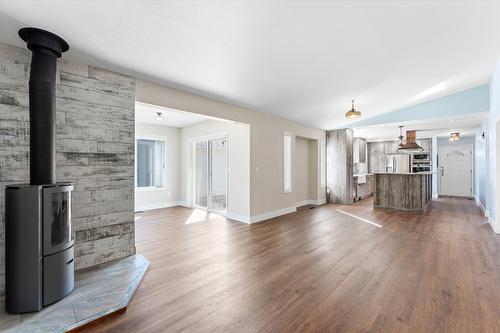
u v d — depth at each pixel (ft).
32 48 6.95
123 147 10.19
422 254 10.68
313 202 24.40
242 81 11.93
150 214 19.58
